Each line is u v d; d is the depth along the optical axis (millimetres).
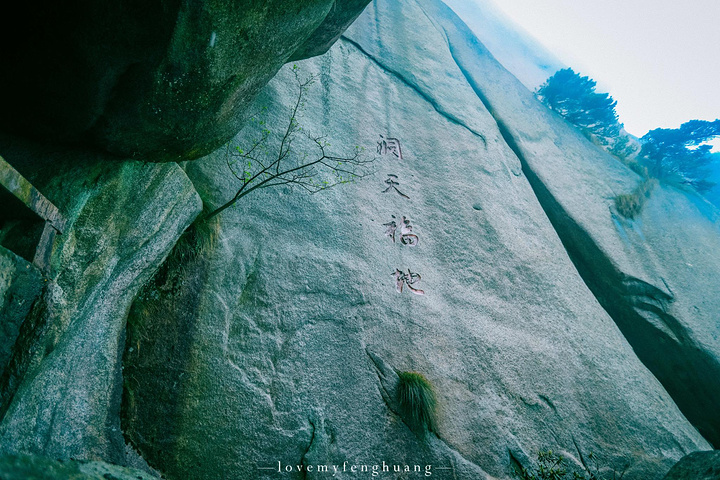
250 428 4508
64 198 3336
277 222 6086
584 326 7461
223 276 5270
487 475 5145
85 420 3676
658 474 5965
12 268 2742
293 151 6934
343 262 6230
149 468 3949
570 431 5992
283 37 3740
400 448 5000
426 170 8375
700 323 8844
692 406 8523
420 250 7109
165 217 4504
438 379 5754
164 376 4371
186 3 2818
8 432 2891
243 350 4930
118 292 4188
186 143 3756
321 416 4879
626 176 12070
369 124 8445
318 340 5406
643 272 9477
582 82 13750
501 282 7340
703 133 13109
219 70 3299
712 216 12148
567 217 10062
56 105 3412
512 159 10273
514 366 6332
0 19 3248
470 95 10992
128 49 3025
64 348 3506
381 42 10633
